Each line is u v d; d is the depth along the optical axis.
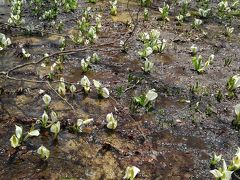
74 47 2.34
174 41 2.52
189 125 1.64
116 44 2.40
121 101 1.79
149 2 3.16
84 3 3.17
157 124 1.64
